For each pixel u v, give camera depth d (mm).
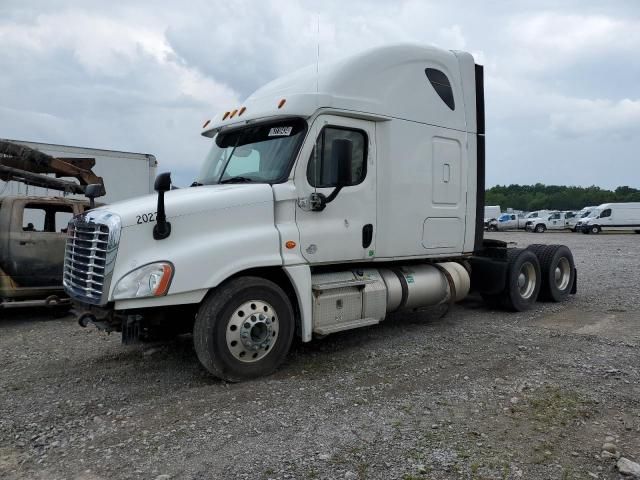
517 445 3523
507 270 8016
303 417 4027
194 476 3178
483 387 4660
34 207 8570
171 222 4594
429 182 6551
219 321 4676
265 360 4969
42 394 4684
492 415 4031
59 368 5488
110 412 4223
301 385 4754
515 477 3111
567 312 8164
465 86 7117
